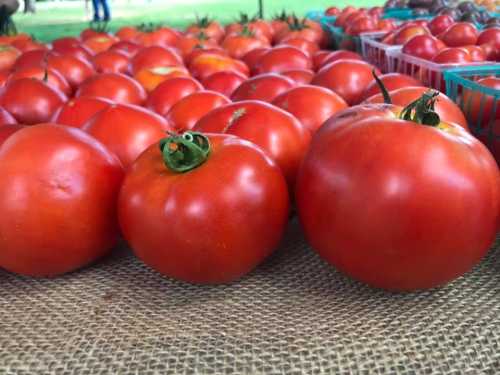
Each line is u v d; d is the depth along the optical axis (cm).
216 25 281
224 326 67
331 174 63
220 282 72
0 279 79
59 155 71
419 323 66
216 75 146
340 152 63
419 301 70
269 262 80
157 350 63
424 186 59
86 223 72
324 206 64
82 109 106
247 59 198
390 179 59
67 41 231
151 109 130
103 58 184
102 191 73
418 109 64
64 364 62
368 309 69
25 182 69
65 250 73
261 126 81
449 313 67
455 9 264
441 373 59
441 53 149
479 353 61
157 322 68
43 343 65
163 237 66
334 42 273
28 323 69
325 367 60
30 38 251
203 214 64
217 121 83
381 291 72
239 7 654
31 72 147
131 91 135
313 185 65
